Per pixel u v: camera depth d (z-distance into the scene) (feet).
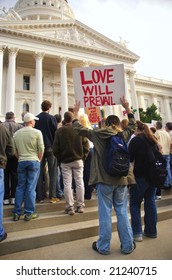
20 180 15.48
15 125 19.63
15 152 15.56
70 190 16.56
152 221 15.01
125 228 12.38
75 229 14.71
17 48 95.04
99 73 17.15
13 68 92.22
